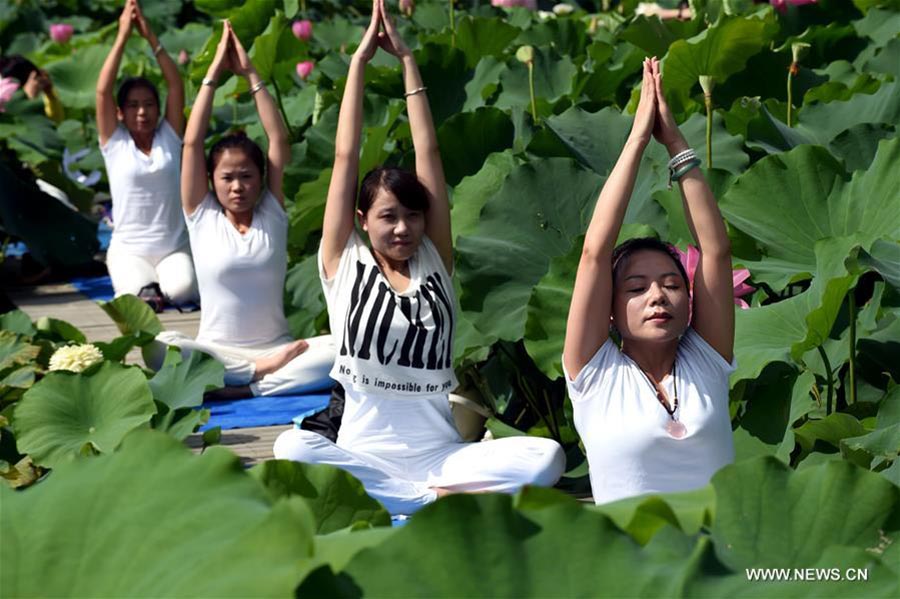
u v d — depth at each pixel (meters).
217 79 7.37
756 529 2.33
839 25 9.38
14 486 5.49
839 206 5.61
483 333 5.62
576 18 11.85
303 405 7.03
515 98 8.42
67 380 5.77
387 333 4.95
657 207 5.83
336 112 8.38
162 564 1.90
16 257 11.35
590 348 3.93
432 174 5.18
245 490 2.02
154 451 2.11
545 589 2.03
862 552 2.19
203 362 6.31
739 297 5.45
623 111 7.52
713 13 8.52
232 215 7.36
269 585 1.78
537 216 5.85
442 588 2.00
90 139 12.84
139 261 9.20
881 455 4.55
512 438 5.01
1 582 1.96
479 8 12.48
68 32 15.77
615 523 2.16
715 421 3.90
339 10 14.84
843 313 5.52
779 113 7.46
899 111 6.94
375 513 3.08
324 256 5.12
